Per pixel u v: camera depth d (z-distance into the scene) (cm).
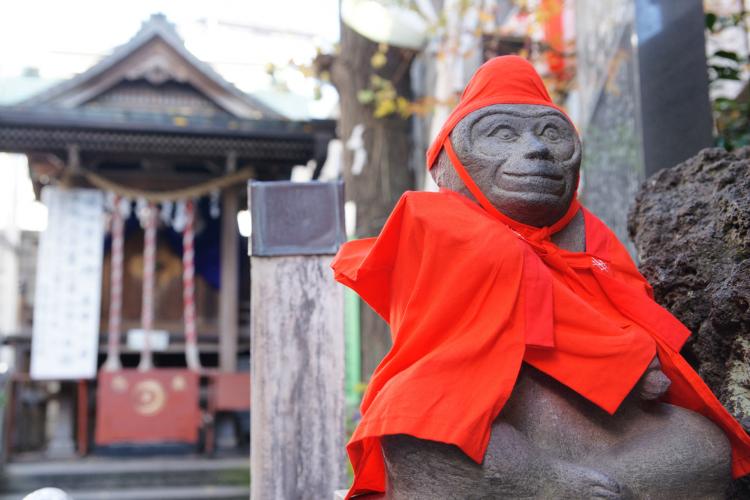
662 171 326
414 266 226
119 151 1357
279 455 321
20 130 1294
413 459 201
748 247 258
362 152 870
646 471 202
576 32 639
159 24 1442
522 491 193
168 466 1212
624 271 245
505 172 230
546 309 211
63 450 1355
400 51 906
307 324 330
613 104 511
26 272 2059
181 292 1530
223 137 1352
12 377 1326
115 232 1412
